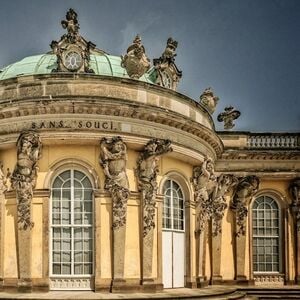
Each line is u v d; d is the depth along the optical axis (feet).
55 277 80.53
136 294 78.18
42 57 102.47
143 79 99.45
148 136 84.33
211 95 112.47
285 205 112.88
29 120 81.56
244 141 115.03
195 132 92.07
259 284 111.45
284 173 112.06
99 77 83.10
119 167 80.84
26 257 79.46
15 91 83.87
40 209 81.20
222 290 90.58
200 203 94.94
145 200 82.79
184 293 81.76
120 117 82.17
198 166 95.86
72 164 82.58
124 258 80.43
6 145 82.94
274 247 113.29
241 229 110.32
